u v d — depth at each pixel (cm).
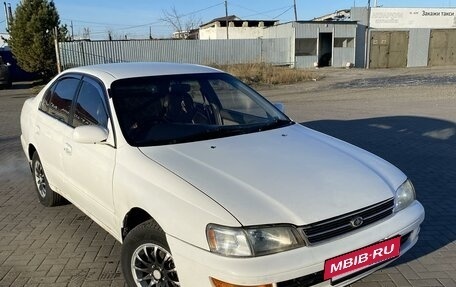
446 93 1535
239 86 435
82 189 371
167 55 2803
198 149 322
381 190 285
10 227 447
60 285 338
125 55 2675
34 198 535
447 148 739
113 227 331
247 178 278
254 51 3084
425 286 330
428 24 3550
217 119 381
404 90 1694
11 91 2273
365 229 268
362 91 1709
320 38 3341
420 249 385
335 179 286
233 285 236
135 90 370
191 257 249
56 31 2341
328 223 254
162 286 286
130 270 303
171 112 366
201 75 420
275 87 2020
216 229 244
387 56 3453
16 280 346
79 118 392
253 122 387
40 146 456
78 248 398
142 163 303
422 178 579
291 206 255
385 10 3456
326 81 2259
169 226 261
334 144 354
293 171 290
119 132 332
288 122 404
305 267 242
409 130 892
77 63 2547
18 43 2588
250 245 240
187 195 263
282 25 3322
